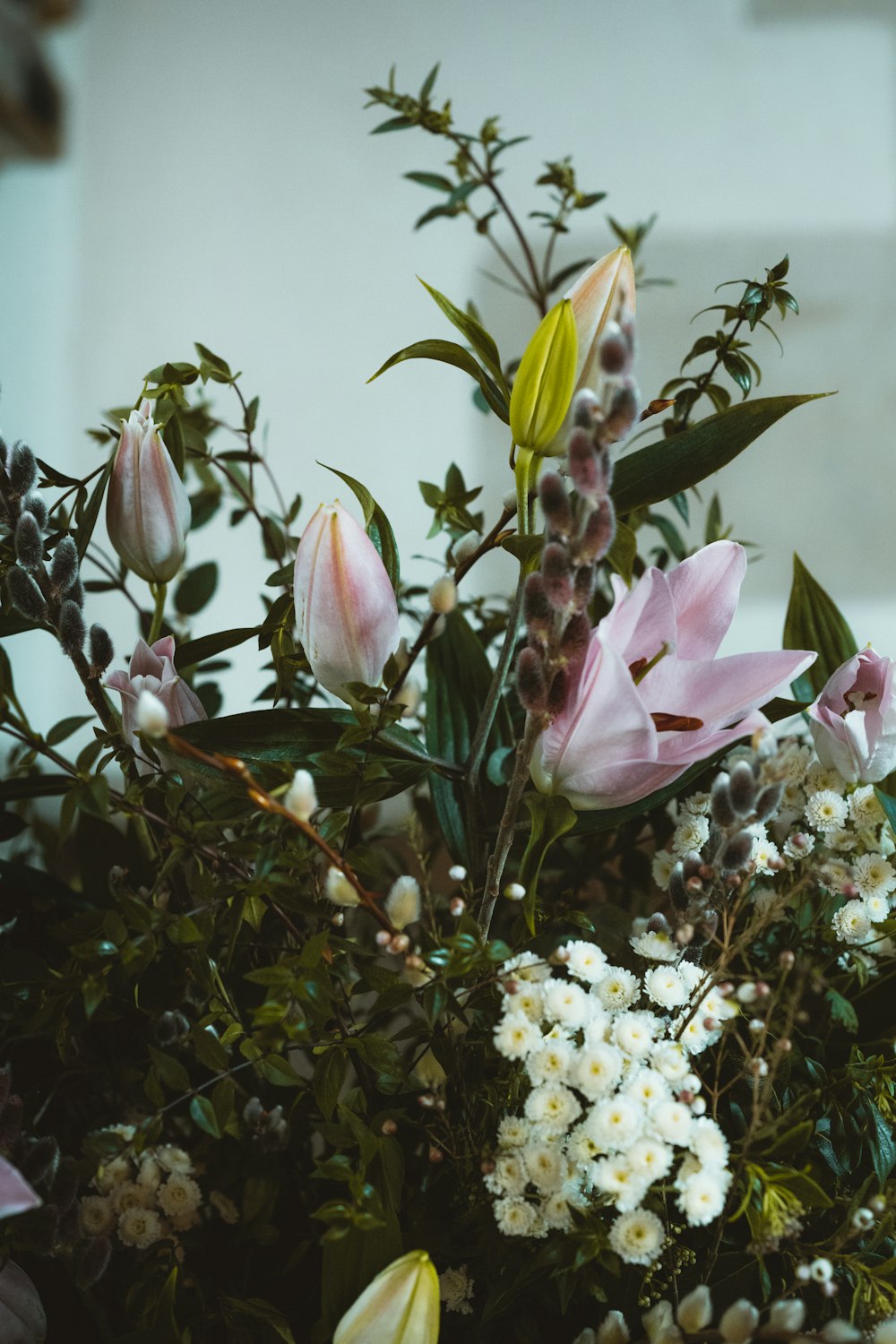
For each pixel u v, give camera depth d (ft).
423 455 5.65
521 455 2.58
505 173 5.52
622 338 2.25
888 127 5.35
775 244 5.42
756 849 2.71
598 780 2.55
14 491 2.65
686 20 5.42
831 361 5.42
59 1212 2.60
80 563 2.86
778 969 2.81
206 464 3.70
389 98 3.70
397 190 5.64
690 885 2.52
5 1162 2.27
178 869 3.04
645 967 2.80
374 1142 2.54
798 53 5.38
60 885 3.13
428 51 5.58
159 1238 2.77
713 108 5.43
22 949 3.01
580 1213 2.43
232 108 5.73
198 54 5.73
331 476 5.66
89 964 2.58
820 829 2.80
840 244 5.40
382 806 3.91
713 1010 2.57
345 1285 2.57
